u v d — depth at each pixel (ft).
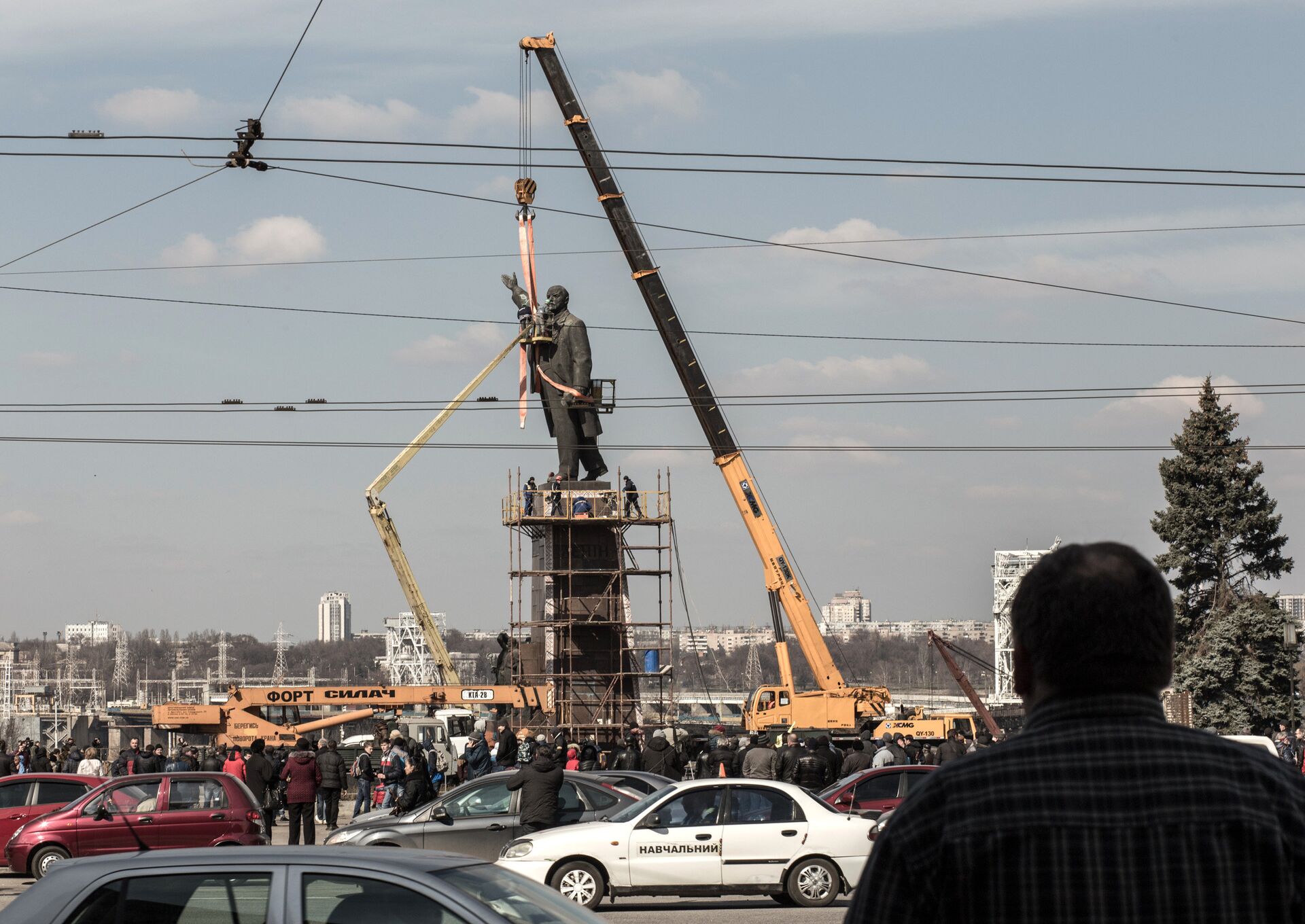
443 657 264.11
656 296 198.39
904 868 13.05
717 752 121.90
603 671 214.48
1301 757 161.17
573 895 73.97
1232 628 236.02
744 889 74.79
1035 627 13.79
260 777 109.50
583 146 200.23
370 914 30.25
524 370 223.51
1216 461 262.88
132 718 509.35
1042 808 12.53
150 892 30.42
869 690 197.57
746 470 200.03
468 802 83.87
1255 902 12.18
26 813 95.20
